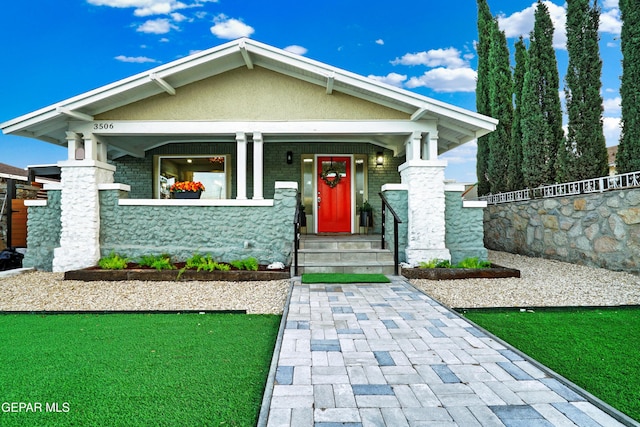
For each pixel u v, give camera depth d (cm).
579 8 679
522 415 196
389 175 931
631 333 338
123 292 507
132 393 230
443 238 673
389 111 712
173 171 917
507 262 731
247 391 232
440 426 186
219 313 421
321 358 272
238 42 639
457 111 654
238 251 670
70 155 682
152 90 691
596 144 669
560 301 454
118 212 684
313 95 709
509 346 294
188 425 195
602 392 228
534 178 811
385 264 627
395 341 307
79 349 305
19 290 520
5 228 954
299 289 505
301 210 906
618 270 589
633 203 562
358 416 195
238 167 706
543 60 816
